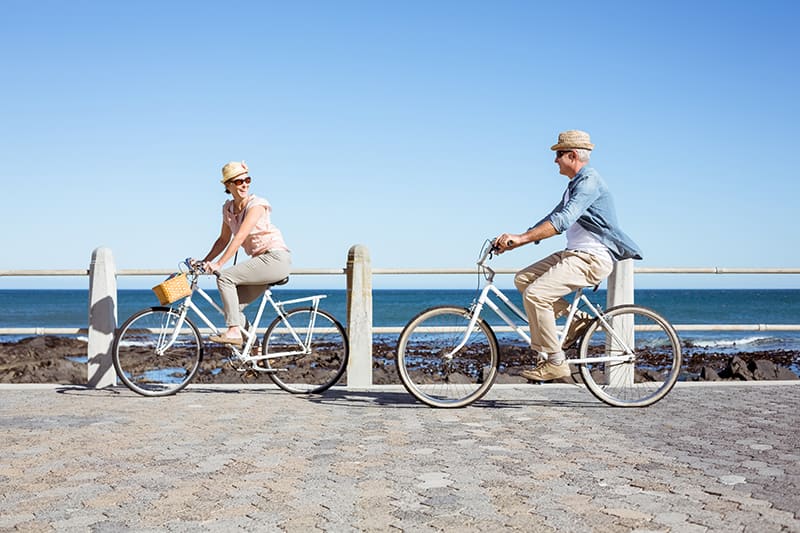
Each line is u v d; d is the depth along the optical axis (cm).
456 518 317
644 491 357
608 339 615
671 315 5684
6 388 725
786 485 367
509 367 1122
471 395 611
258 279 667
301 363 698
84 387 732
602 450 448
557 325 610
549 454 437
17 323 5328
